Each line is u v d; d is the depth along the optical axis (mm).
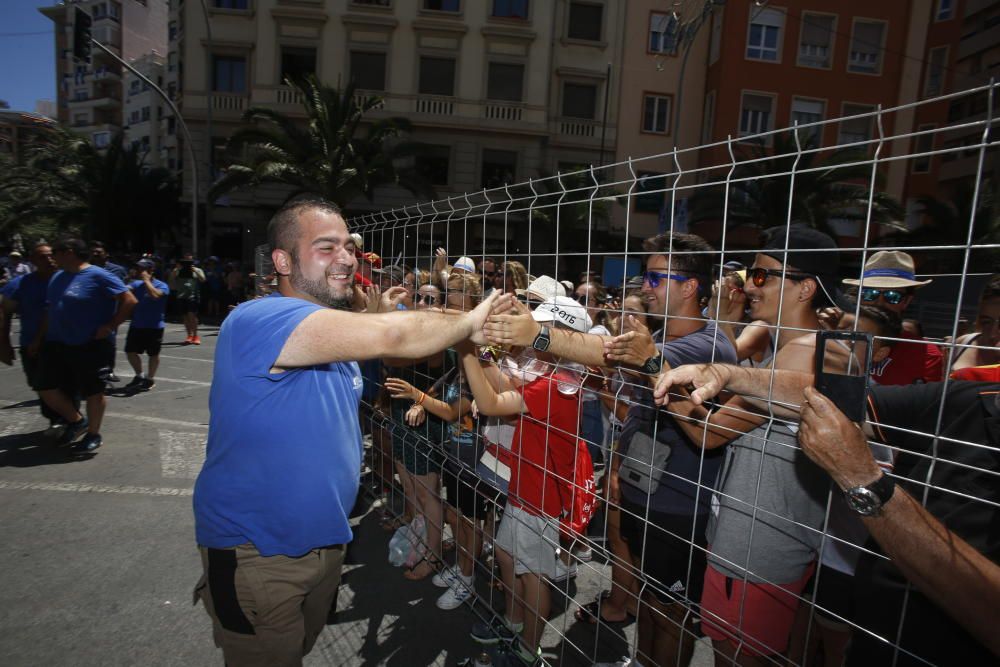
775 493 1551
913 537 929
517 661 2238
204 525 1521
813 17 18922
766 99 19266
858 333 965
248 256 20938
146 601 2590
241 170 15844
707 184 1189
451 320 1430
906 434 1255
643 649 2049
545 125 20172
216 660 2236
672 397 1582
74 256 4184
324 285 1599
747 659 1600
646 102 20734
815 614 1873
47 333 4258
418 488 2861
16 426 4992
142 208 23844
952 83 19766
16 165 29422
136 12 57750
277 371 1435
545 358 2012
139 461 4281
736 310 2436
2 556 2914
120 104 55969
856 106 19328
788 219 1105
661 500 1878
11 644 2279
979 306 2297
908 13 19031
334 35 19734
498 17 19859
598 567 3152
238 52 20094
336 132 16234
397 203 20281
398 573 2992
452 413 2645
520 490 2078
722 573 1646
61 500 3574
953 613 913
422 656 2344
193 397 6359
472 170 20391
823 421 980
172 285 14078
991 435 1043
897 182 19250
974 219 809
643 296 1994
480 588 2859
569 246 15375
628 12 20516
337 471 1563
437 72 20156
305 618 1693
